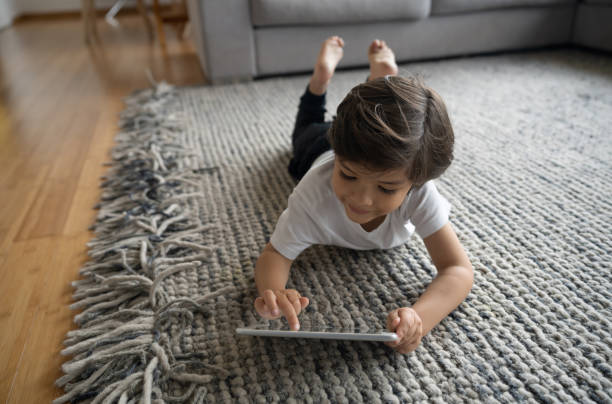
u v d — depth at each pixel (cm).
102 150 123
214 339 58
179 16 269
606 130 115
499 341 56
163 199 93
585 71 170
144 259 73
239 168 106
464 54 202
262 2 171
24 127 144
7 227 88
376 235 65
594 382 50
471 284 60
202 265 73
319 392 51
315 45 187
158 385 52
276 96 164
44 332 62
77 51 276
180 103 160
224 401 50
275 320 55
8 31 373
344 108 48
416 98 47
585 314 59
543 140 112
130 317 63
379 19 183
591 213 81
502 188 91
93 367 55
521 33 201
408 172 47
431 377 52
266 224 83
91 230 86
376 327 57
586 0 194
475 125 124
